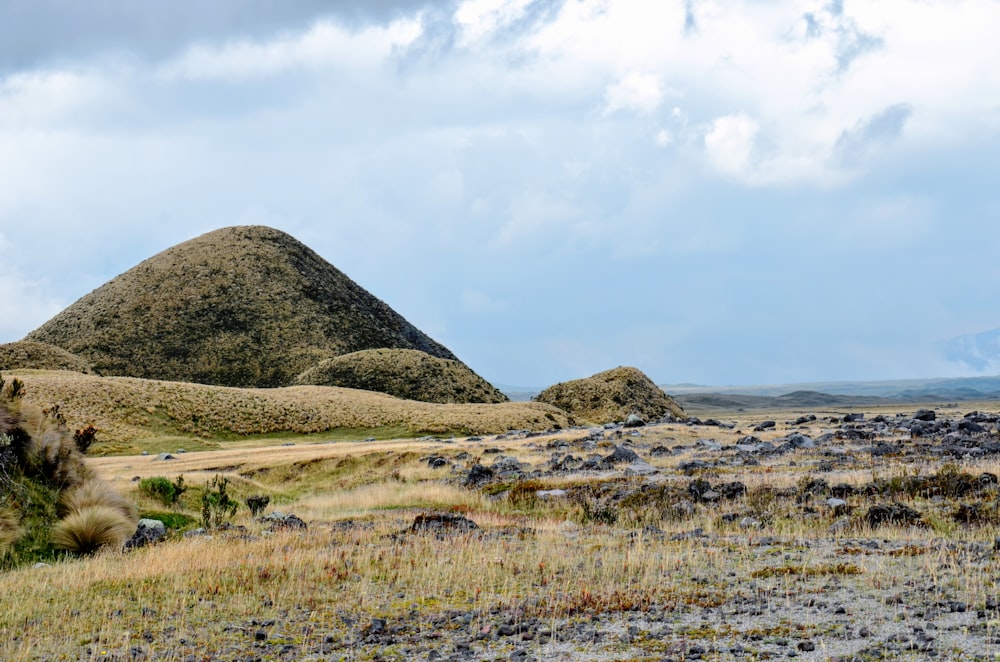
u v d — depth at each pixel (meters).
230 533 23.75
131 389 87.31
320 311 194.38
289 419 91.12
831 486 24.53
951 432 40.28
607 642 10.62
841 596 12.23
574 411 137.38
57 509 23.59
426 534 20.50
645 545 17.80
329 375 146.88
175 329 178.12
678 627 11.15
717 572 14.58
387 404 102.88
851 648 9.68
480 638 11.31
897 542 17.12
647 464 35.66
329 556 17.48
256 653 11.20
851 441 39.31
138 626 12.70
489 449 47.91
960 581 12.52
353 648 11.24
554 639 10.95
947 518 20.16
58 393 81.06
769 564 15.10
